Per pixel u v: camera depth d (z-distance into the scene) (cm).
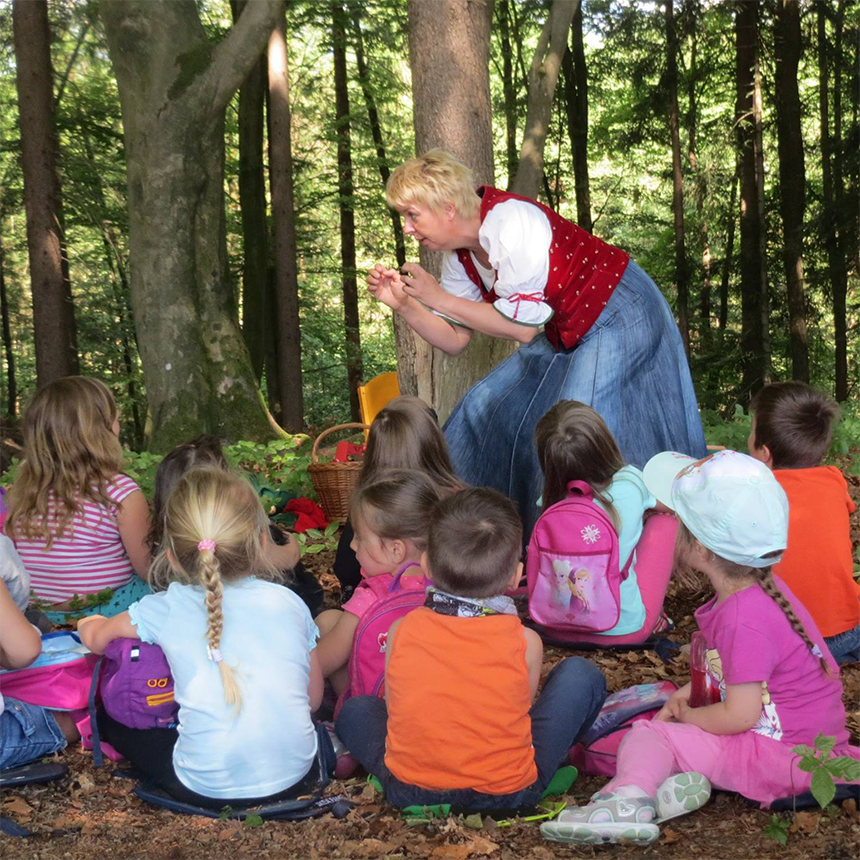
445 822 252
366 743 275
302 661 274
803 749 246
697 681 278
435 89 635
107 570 366
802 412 346
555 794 277
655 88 2052
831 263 1762
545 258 391
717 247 2570
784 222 1809
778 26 1881
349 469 572
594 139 2323
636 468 387
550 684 282
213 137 945
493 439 440
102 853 243
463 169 392
